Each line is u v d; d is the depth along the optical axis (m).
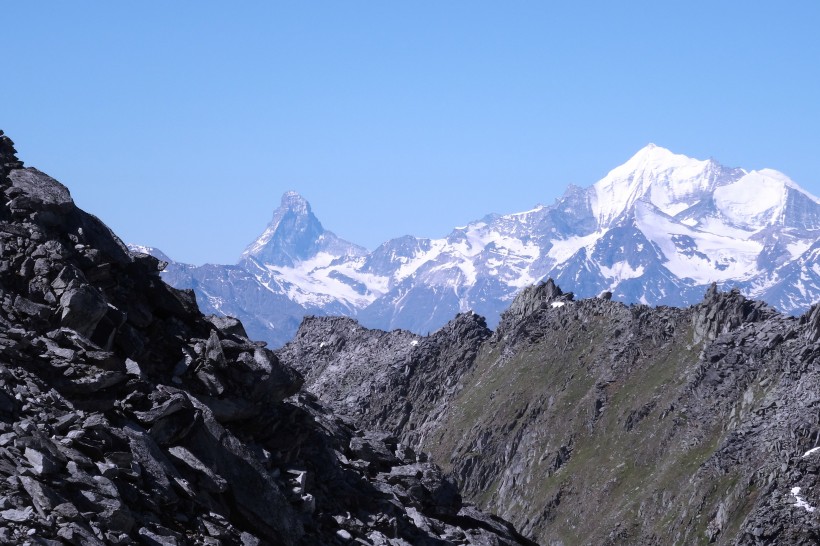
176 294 41.22
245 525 34.44
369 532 38.94
